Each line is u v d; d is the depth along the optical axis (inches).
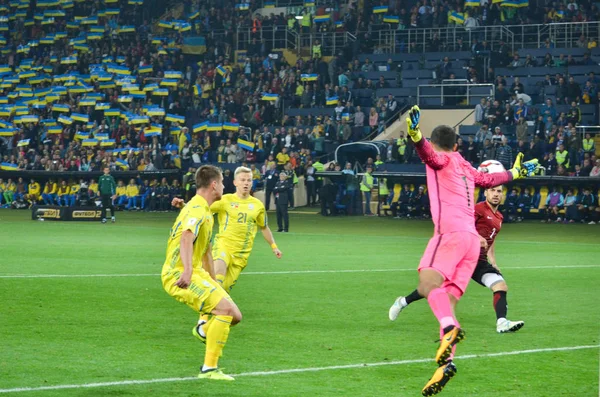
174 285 565.3
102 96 3459.6
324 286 1021.2
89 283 1011.3
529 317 803.4
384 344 665.0
